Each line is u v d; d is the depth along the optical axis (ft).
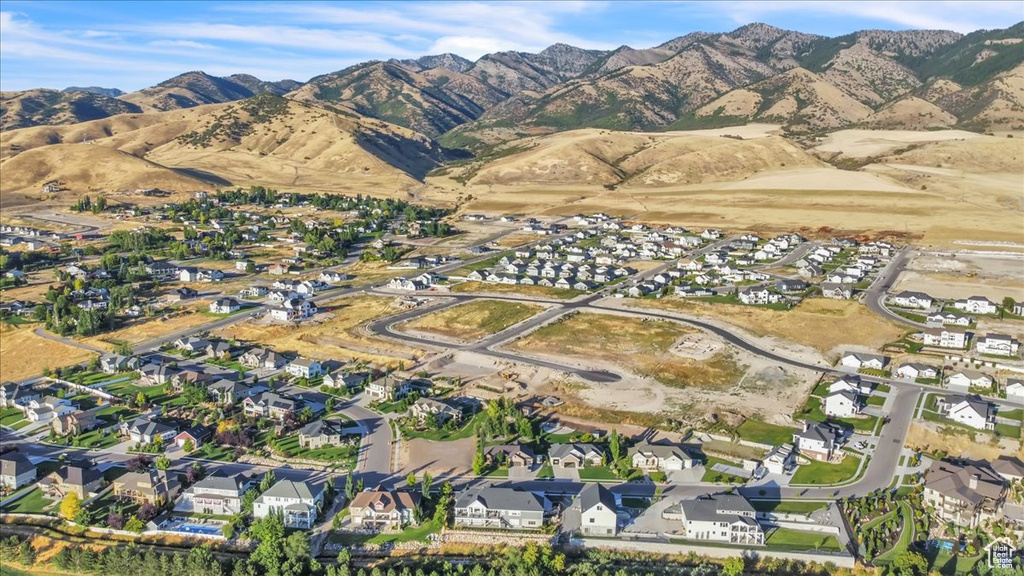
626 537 372.58
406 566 351.46
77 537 386.32
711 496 402.93
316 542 374.02
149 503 404.36
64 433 498.28
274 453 468.34
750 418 508.94
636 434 487.20
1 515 407.23
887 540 366.22
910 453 453.58
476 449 471.21
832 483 420.36
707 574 339.57
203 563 349.61
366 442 483.92
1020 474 411.34
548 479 431.43
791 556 354.95
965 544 362.94
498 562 349.20
